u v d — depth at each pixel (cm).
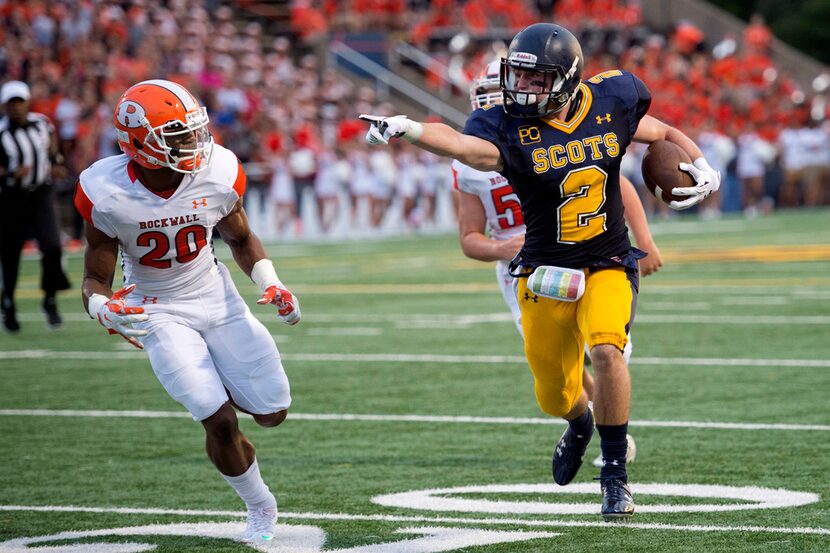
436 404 2550
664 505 1691
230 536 1600
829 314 3875
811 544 1473
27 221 3756
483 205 2144
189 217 1582
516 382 2811
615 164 1631
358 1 10831
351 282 5388
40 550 1542
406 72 10662
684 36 11988
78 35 7838
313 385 2812
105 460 2098
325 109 9156
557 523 1620
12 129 3638
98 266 1600
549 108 1595
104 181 1570
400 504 1747
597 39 11581
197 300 1619
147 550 1537
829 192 11231
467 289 5006
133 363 3234
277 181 8331
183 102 1539
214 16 9775
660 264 1939
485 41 11181
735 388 2616
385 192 9006
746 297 4450
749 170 10488
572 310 1645
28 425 2417
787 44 16112
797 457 1969
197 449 2183
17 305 4753
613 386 1562
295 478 1923
